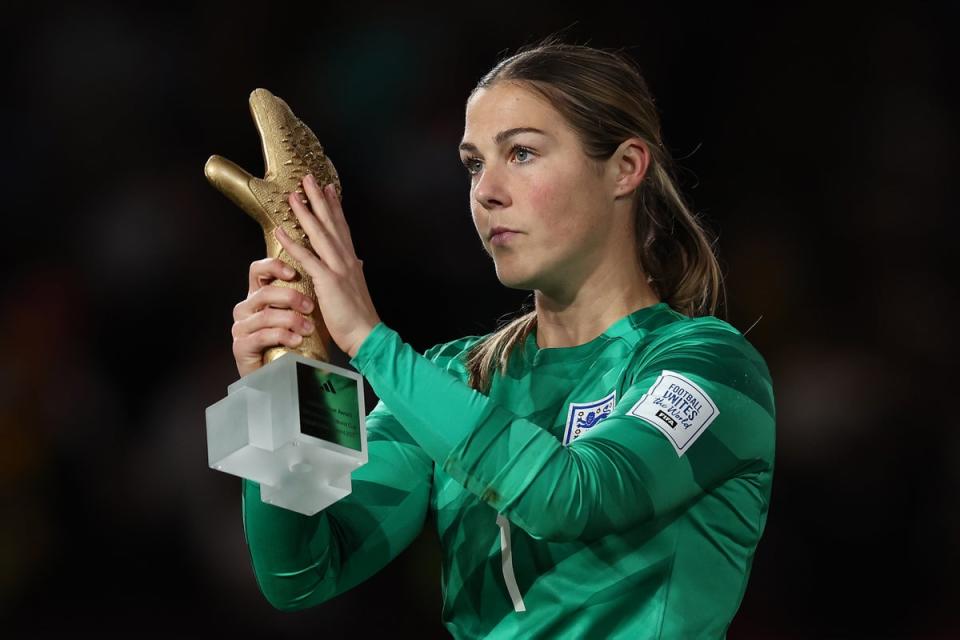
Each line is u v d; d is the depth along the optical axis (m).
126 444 25.52
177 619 23.64
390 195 27.61
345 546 8.70
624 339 8.39
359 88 28.39
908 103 29.05
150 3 29.03
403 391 7.30
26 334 26.12
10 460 24.88
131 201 27.41
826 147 28.91
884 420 25.91
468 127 8.39
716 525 7.96
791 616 24.62
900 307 27.36
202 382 25.38
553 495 7.15
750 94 29.33
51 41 28.73
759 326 27.39
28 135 28.11
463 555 8.35
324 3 28.94
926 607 24.66
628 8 29.41
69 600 24.14
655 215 8.97
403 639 23.52
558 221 8.23
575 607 7.80
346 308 7.43
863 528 25.17
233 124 28.48
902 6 29.45
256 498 8.13
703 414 7.70
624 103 8.47
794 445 25.73
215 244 26.98
